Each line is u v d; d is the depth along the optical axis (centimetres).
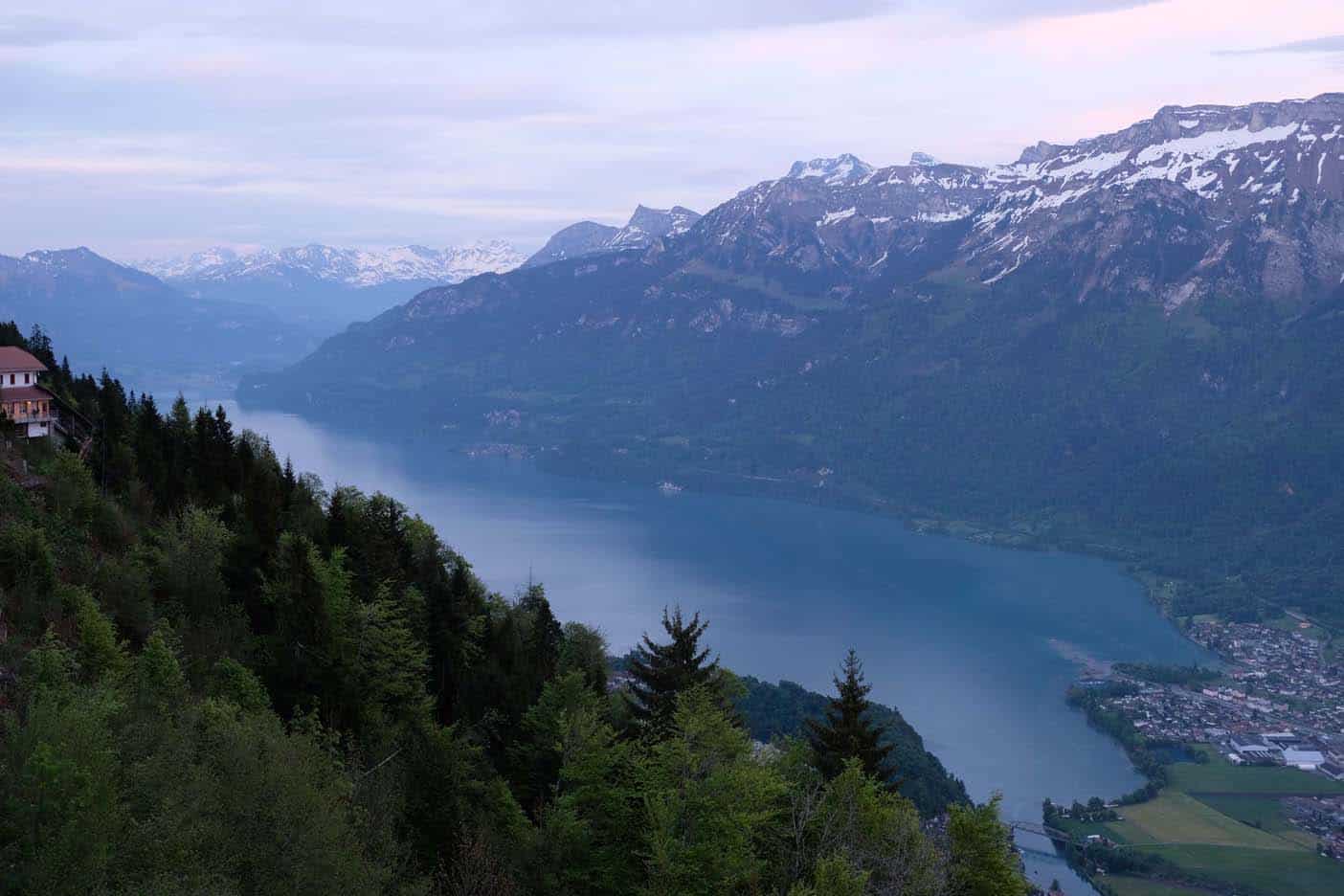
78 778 4084
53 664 5475
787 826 6794
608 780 6938
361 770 6725
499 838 6425
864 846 6384
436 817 6262
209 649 7925
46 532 8281
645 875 6334
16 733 4344
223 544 9675
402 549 12531
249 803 4728
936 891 6197
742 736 7162
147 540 9906
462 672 10144
